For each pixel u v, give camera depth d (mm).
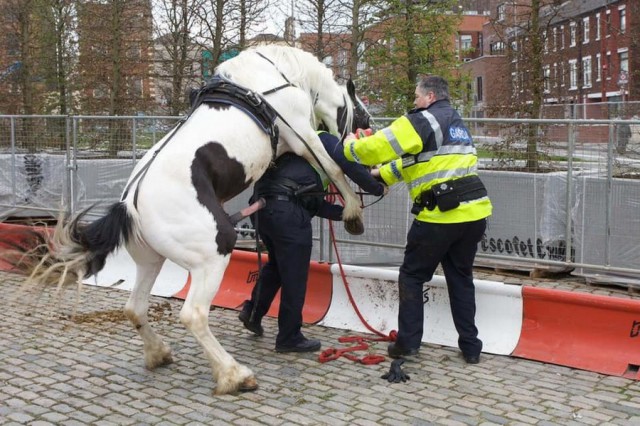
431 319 5832
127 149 9508
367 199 7574
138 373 5023
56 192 10281
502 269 8102
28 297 7133
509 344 5453
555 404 4434
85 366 5156
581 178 7266
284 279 5363
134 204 4457
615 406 4398
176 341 5770
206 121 4723
